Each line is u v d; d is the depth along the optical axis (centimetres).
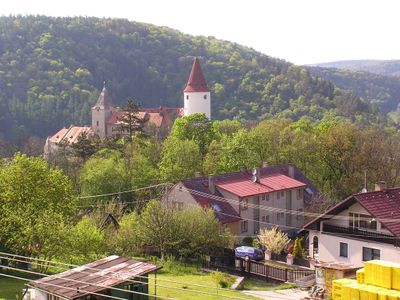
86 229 4603
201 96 14500
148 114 15625
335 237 4962
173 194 6481
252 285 4747
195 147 8450
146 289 3569
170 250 5372
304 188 7362
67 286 3312
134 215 5769
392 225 4578
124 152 9431
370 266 2086
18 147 12181
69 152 11012
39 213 4534
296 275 4747
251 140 8469
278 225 6969
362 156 8562
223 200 6488
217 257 5344
